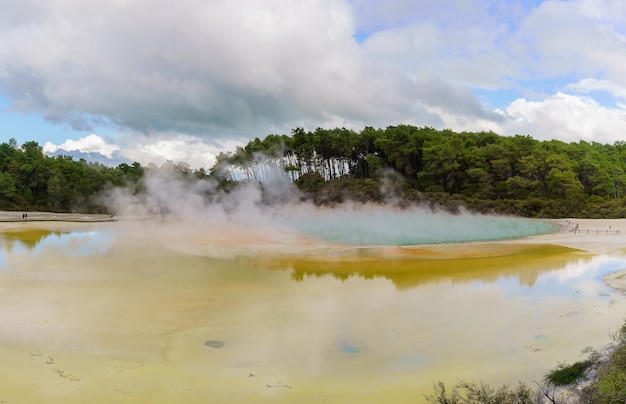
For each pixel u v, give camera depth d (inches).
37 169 3213.6
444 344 523.2
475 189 3006.9
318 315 639.1
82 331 541.6
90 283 794.2
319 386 413.1
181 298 717.3
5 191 2965.1
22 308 621.6
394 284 856.3
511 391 366.3
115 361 455.8
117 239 1509.6
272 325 591.2
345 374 440.8
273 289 801.6
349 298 741.9
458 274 962.7
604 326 576.7
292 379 427.5
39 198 3176.7
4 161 3302.2
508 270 1007.0
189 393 392.5
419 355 490.3
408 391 402.9
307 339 539.2
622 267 1015.6
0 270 871.1
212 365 457.1
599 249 1336.1
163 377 423.2
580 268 1013.8
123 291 748.0
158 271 936.3
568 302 706.8
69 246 1290.6
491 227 2085.4
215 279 876.0
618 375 332.2
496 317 630.5
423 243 1562.5
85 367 436.5
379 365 462.9
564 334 549.6
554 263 1095.6
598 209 2623.0
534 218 2591.0
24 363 436.8
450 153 2994.6
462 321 612.7
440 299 737.0
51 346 486.6
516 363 463.8
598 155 3580.2
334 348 510.9
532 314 642.2
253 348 507.8
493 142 3437.5
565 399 348.2
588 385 364.8
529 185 2896.2
